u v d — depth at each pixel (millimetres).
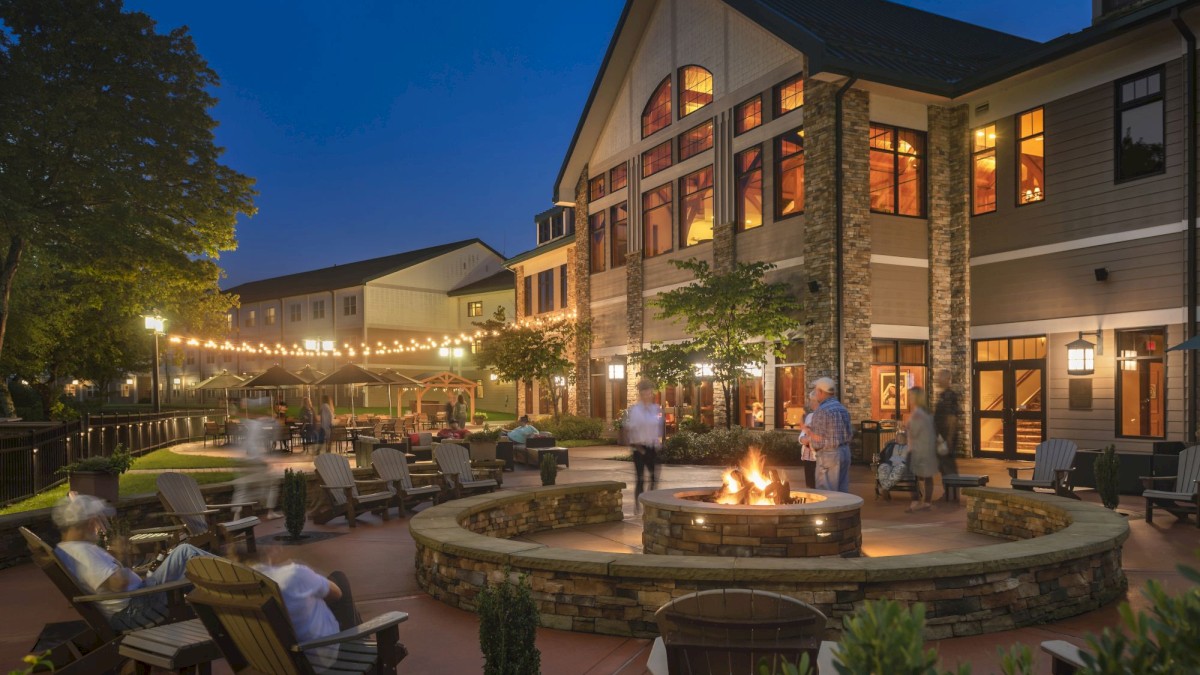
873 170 19562
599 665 5254
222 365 62125
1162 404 15781
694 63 24734
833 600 5621
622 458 21078
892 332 19516
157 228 21359
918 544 9070
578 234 31203
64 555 4957
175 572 5309
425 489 12438
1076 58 17062
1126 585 6980
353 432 25891
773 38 21469
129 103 20906
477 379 51719
